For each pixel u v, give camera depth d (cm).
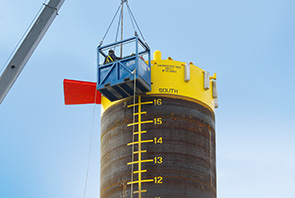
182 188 4191
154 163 4222
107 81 4359
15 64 3847
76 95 4772
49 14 4016
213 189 4409
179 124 4359
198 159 4338
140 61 4334
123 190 4222
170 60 4556
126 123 4400
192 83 4541
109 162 4400
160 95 4419
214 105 4762
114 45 4447
